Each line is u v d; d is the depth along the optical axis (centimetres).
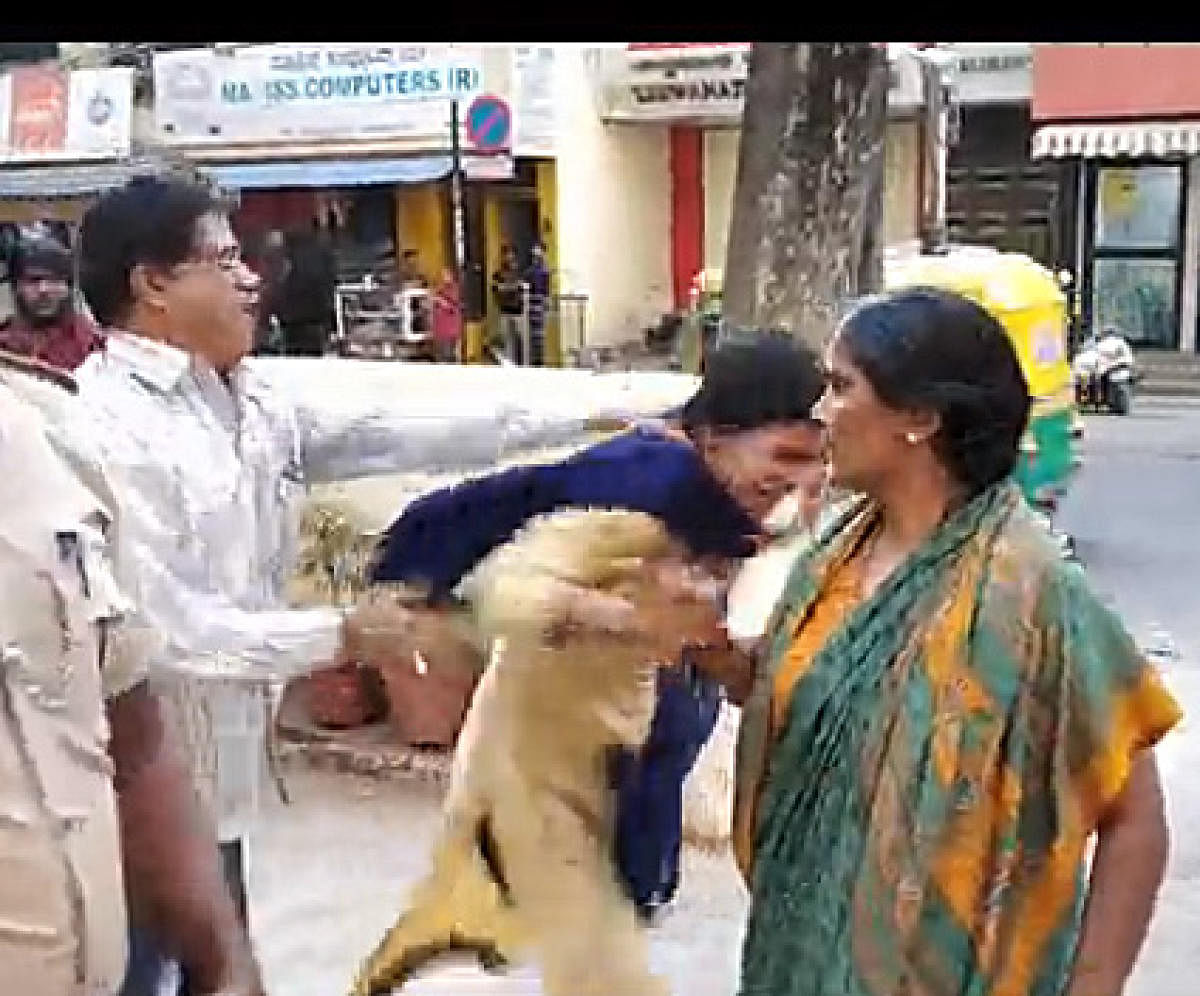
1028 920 209
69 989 180
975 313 218
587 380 477
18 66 1991
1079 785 208
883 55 736
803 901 217
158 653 213
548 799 275
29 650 175
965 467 216
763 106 732
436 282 1875
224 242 284
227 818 293
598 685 263
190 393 281
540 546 256
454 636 265
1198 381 1823
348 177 1861
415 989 393
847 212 727
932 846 204
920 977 206
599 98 1981
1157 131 1767
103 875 182
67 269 432
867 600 217
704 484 255
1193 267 1944
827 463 235
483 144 1803
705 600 250
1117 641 210
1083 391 1666
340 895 499
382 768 568
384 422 333
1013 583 207
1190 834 553
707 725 281
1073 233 1981
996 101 1998
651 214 2102
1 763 174
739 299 737
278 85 1888
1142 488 1296
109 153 1884
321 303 1895
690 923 463
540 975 284
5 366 195
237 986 229
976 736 204
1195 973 464
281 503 311
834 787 214
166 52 1950
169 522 263
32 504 178
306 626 264
